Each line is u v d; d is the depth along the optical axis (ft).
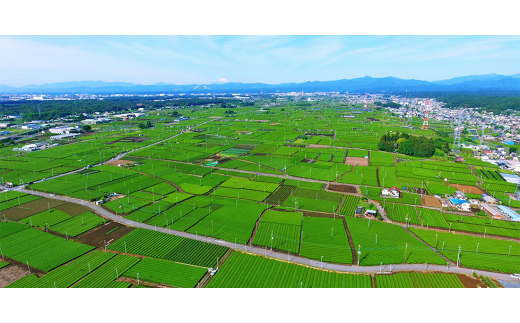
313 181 568.82
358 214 424.87
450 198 473.26
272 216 413.59
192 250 330.13
